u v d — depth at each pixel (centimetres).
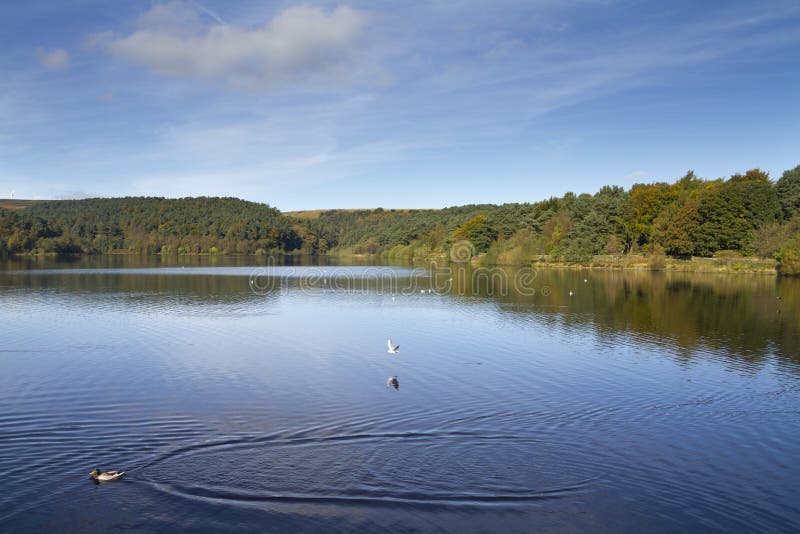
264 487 1766
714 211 10894
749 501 1720
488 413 2477
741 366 3353
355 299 6856
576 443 2142
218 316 5303
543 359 3531
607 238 12456
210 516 1603
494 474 1864
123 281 9050
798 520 1620
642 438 2202
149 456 1989
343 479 1817
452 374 3150
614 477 1861
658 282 8725
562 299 6725
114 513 1617
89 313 5369
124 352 3659
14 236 16512
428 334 4394
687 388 2886
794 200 11144
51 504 1664
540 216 14100
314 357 3559
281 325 4794
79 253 18512
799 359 3528
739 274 9925
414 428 2281
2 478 1822
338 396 2716
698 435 2242
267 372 3170
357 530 1539
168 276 10362
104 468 1892
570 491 1764
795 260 9175
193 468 1894
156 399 2655
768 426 2350
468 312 5669
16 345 3853
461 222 16812
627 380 3031
